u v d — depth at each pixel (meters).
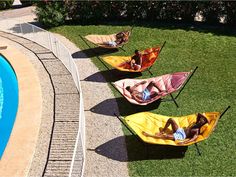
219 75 19.12
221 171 12.67
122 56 22.44
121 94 16.20
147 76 19.73
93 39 23.48
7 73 22.17
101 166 13.22
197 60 21.03
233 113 15.86
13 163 13.31
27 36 26.30
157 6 27.48
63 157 13.52
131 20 28.61
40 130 15.29
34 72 20.81
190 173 12.66
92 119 16.12
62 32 27.45
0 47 25.16
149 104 16.95
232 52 21.59
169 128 14.06
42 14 28.38
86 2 28.45
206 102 16.86
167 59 21.47
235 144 13.92
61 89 18.70
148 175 12.67
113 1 28.44
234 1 24.91
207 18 26.33
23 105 17.31
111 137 14.82
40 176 12.66
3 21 31.52
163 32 25.34
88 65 21.72
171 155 13.55
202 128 13.52
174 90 16.53
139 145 14.19
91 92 18.45
